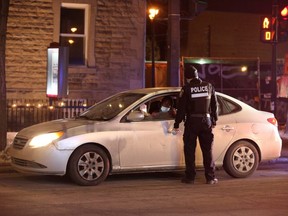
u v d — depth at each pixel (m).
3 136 27.14
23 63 37.44
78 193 19.75
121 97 23.30
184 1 30.73
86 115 23.27
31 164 20.84
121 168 21.52
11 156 21.97
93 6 38.53
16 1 37.09
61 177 23.03
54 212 16.78
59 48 34.50
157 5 58.12
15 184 21.47
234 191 20.53
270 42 35.56
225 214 16.78
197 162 23.02
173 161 22.28
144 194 19.77
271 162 28.28
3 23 26.78
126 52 39.53
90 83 38.81
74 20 39.06
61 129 20.97
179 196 19.48
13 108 36.62
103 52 39.09
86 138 20.86
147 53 81.62
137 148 21.66
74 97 38.44
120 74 39.44
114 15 39.16
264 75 50.69
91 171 21.09
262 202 18.56
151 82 50.00
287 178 23.70
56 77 35.03
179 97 21.30
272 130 23.98
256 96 46.25
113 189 20.66
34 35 37.59
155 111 22.50
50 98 36.84
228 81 45.75
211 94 21.58
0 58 26.88
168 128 22.17
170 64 30.20
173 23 30.08
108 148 21.22
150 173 24.61
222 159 23.09
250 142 23.52
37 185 21.27
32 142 20.88
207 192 20.27
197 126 21.33
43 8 37.62
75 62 39.09
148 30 82.50
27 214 16.50
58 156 20.55
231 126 23.11
